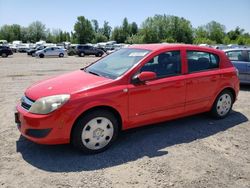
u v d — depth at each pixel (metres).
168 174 4.00
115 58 5.52
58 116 4.20
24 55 44.19
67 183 3.75
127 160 4.38
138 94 4.80
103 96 4.45
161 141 5.09
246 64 9.73
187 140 5.16
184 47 5.56
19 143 4.95
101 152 4.62
